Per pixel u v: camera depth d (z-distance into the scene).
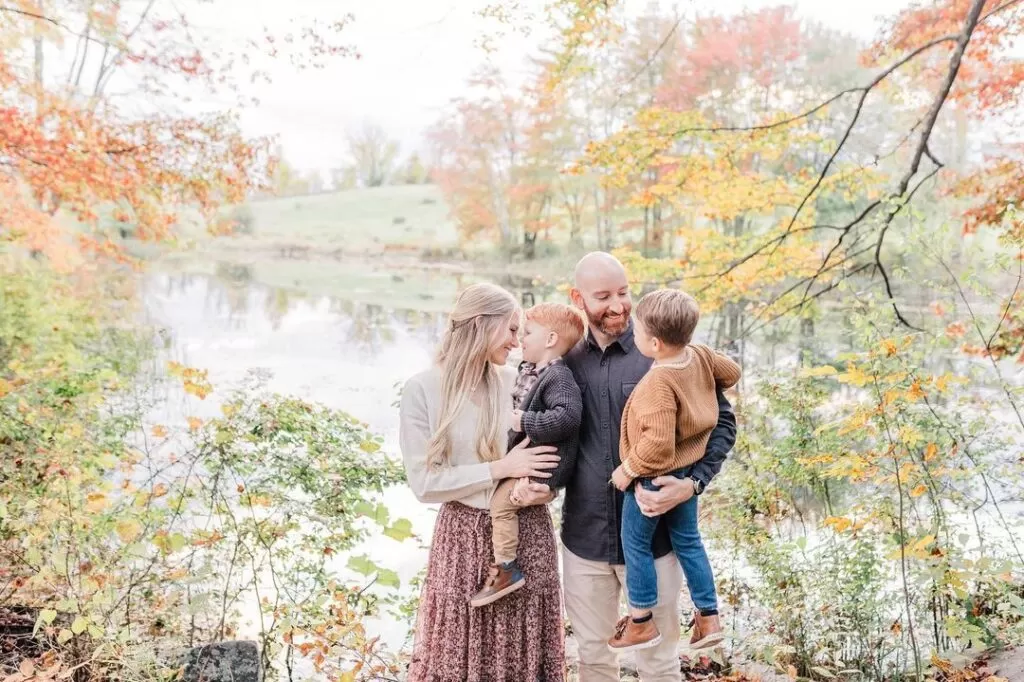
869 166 6.01
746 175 6.68
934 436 3.31
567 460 2.13
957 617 3.15
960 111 9.33
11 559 2.95
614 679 2.41
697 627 2.24
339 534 3.89
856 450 3.81
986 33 7.65
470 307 2.10
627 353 2.30
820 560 3.39
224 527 3.29
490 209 24.80
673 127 6.38
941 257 3.91
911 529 3.25
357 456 4.69
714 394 2.25
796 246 6.54
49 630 2.82
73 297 9.89
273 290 23.75
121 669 2.56
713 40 15.83
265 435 4.25
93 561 2.83
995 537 3.54
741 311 7.72
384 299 22.16
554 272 22.08
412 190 36.00
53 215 9.25
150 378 7.45
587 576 2.36
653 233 18.38
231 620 3.46
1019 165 7.11
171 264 26.38
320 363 12.93
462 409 2.10
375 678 3.26
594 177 21.45
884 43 8.91
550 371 2.17
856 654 3.25
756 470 4.04
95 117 7.92
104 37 7.50
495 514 2.05
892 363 3.19
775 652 3.02
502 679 2.05
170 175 8.17
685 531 2.26
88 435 4.36
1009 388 3.71
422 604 2.17
